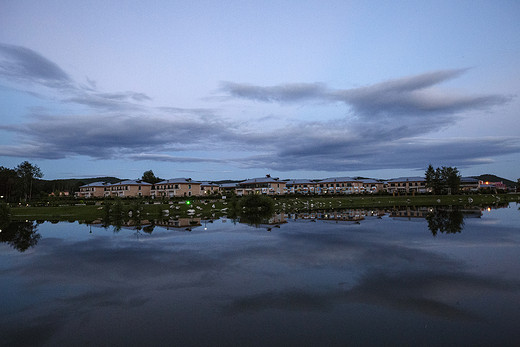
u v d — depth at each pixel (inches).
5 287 521.7
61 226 1373.0
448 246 812.6
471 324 365.1
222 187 6033.5
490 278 534.9
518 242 857.5
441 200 3213.6
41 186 6619.1
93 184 5777.6
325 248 804.6
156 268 628.4
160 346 325.4
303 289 492.7
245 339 337.1
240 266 633.6
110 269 626.8
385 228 1178.0
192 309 420.2
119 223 1461.6
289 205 2608.3
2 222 1589.6
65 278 569.6
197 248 824.9
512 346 315.3
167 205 2236.7
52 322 386.3
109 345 328.8
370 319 382.6
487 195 3870.6
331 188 5703.7
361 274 568.7
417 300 440.8
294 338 337.7
